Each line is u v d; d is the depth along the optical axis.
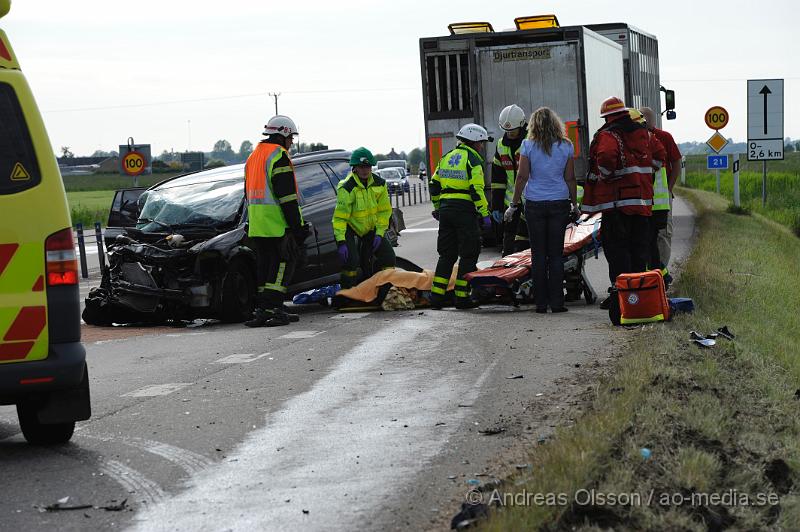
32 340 8.01
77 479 7.62
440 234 16.12
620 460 6.91
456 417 9.03
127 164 34.75
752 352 11.12
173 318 16.33
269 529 6.39
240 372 11.53
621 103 14.33
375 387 10.42
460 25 25.02
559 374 10.51
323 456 8.00
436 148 24.62
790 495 6.65
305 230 15.42
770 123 35.56
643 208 14.20
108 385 11.19
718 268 18.98
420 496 6.93
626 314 13.11
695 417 7.87
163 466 7.89
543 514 6.00
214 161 166.00
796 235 32.16
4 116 8.02
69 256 8.16
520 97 24.05
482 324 14.27
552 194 14.97
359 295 16.33
